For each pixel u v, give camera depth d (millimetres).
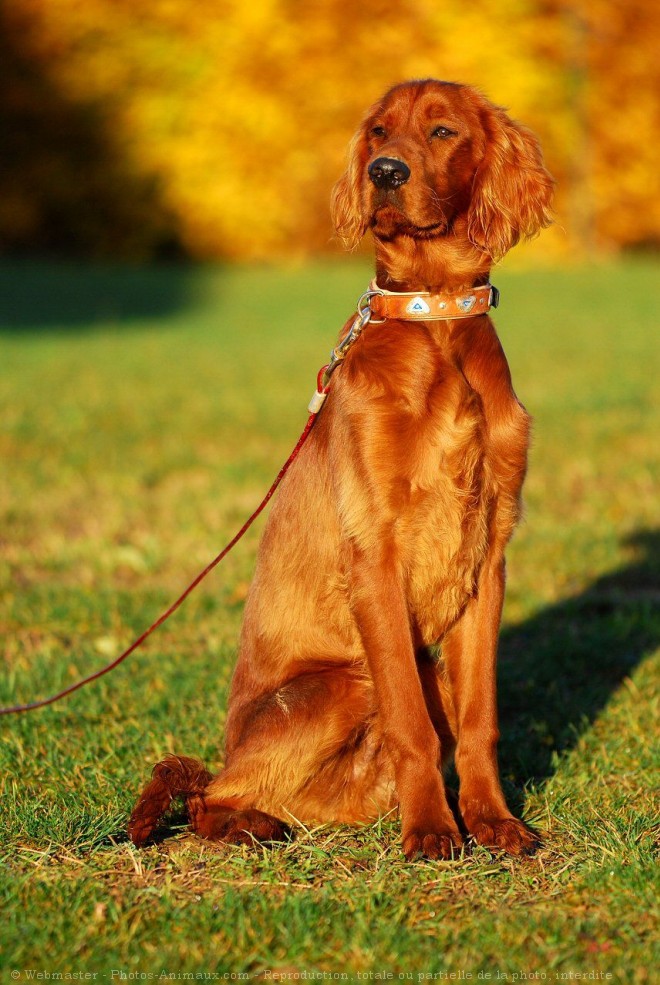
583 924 3949
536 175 5129
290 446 13812
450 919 4027
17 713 6137
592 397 16703
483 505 4852
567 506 10828
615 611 7762
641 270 40531
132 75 42625
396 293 4934
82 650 7285
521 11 42031
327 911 4059
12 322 28156
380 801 5027
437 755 4660
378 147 5148
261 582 5262
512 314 28766
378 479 4719
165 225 44156
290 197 43656
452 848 4441
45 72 42469
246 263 44750
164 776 4746
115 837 4734
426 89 5086
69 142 43344
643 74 43094
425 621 5000
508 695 6496
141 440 14203
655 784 5176
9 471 12367
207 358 21938
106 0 41812
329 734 4875
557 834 4738
